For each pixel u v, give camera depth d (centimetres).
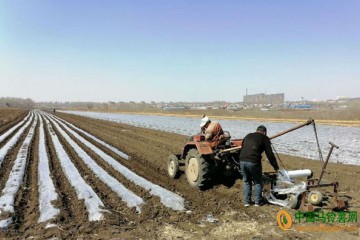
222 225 630
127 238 572
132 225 634
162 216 682
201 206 741
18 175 1021
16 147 1700
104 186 925
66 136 2303
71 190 880
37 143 1892
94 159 1348
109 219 653
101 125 3488
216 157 840
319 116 4653
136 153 1528
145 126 3422
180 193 840
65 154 1442
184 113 6906
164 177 1032
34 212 711
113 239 566
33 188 905
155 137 2266
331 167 1170
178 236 581
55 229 605
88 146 1739
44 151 1545
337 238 570
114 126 3344
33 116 5678
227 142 866
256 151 719
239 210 712
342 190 863
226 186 889
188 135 2386
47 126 3300
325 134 2380
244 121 4081
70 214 693
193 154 879
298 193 691
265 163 1233
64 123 3816
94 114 7094
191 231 604
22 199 796
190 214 688
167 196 784
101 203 747
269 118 4638
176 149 1661
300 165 1203
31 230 611
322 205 725
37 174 1073
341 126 3164
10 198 782
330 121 3841
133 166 1209
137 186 916
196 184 867
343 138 2114
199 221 652
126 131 2753
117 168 1134
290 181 732
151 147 1741
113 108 11906
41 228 614
